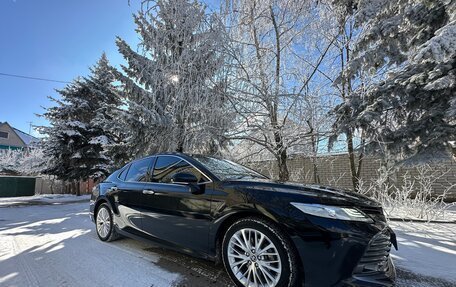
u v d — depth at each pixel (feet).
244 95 19.89
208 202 9.07
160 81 20.63
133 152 27.17
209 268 9.89
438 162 15.12
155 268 9.89
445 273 9.37
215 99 19.51
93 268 9.93
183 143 22.09
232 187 8.81
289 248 7.22
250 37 21.43
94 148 53.47
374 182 23.84
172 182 10.50
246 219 8.14
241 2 20.25
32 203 41.91
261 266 7.64
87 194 61.36
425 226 16.43
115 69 28.45
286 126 20.01
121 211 12.60
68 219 22.61
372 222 7.49
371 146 17.97
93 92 54.75
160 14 20.06
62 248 12.66
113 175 14.73
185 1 19.56
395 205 19.88
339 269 6.74
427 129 15.97
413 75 16.15
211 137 21.03
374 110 16.83
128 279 8.92
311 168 28.76
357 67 18.02
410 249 12.09
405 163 16.25
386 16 18.07
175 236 9.84
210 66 19.49
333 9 20.63
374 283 6.95
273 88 20.22
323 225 6.98
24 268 10.03
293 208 7.43
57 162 54.44
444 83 14.24
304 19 21.04
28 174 72.74
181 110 20.58
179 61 19.26
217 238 8.73
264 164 25.59
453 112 14.23
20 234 16.30
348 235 6.91
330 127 19.85
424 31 16.42
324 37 21.97
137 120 22.85
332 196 7.72
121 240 13.98
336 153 26.02
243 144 23.29
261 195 8.05
